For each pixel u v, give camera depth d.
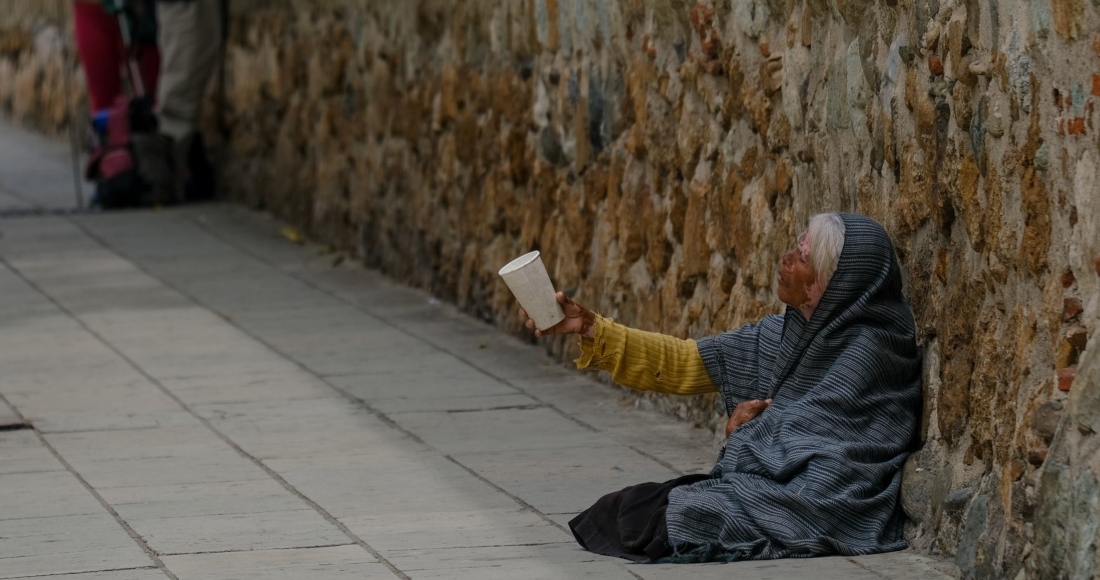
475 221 22.88
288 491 14.34
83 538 12.83
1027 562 10.41
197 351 20.95
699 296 16.73
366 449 15.95
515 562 12.02
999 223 11.06
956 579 11.30
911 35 12.33
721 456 13.09
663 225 17.41
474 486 14.48
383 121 26.30
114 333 22.12
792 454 12.27
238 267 27.45
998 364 11.20
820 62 14.04
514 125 21.25
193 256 28.50
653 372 13.33
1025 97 10.66
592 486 14.44
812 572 11.57
